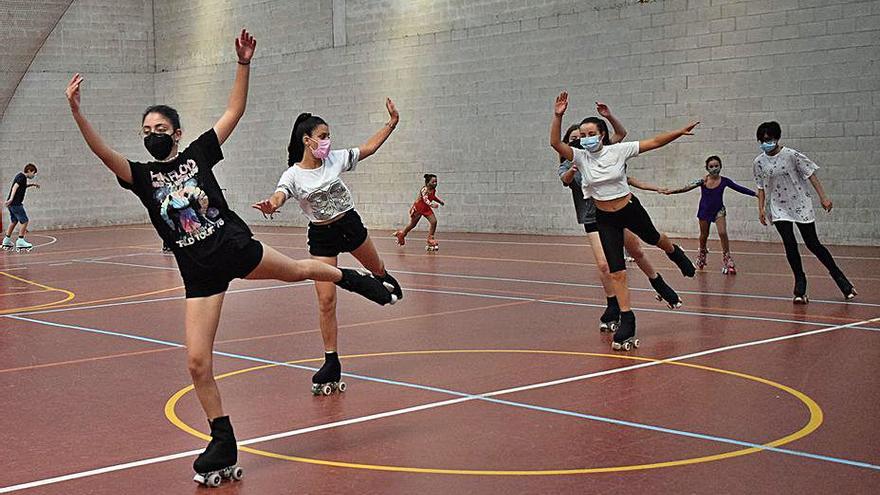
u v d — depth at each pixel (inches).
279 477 191.8
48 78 1128.2
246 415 243.4
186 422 239.8
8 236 850.8
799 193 404.8
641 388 259.3
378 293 229.1
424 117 922.7
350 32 980.6
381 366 301.0
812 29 673.0
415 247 748.6
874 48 645.9
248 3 1080.8
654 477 183.6
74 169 1151.0
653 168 762.8
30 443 223.5
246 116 1095.6
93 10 1151.6
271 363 311.0
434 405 248.1
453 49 893.2
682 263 336.5
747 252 636.7
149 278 592.4
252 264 196.5
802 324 353.4
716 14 720.3
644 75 764.0
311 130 262.4
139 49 1184.8
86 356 334.3
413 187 938.1
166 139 191.0
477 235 857.5
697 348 313.1
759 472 185.3
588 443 208.4
